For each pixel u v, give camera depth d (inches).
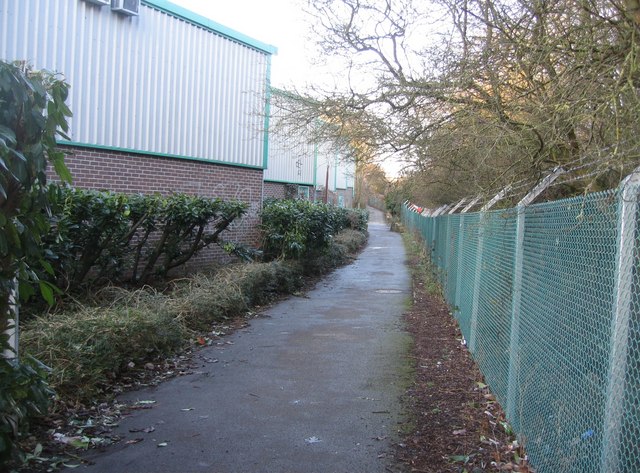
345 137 332.2
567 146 238.8
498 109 246.4
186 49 475.5
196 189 491.8
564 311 132.5
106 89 410.0
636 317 96.4
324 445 166.6
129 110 428.5
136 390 214.8
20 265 129.6
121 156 424.2
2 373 123.6
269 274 424.5
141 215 343.6
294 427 180.2
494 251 227.9
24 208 128.3
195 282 372.2
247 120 540.4
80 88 391.9
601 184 208.5
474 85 260.7
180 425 180.5
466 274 314.2
